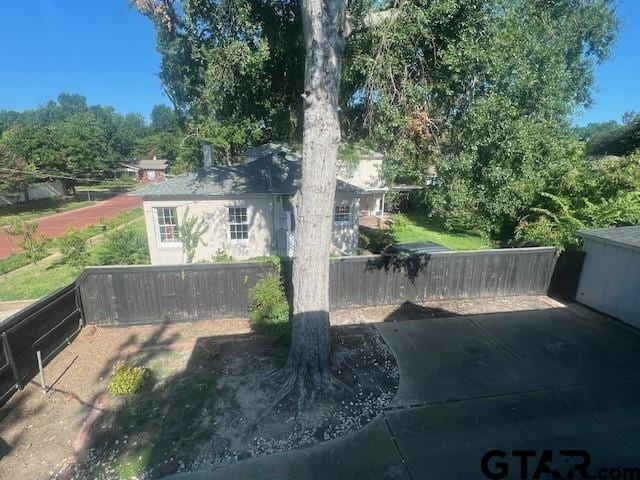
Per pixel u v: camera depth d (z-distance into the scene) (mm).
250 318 7363
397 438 4238
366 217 23844
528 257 9016
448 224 7941
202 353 6172
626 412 4723
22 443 4172
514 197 9242
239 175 13328
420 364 5898
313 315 5078
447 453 4004
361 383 5320
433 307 8422
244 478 3680
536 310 8336
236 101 7277
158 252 12211
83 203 32062
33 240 12812
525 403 4910
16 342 5152
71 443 4172
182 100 9039
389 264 8266
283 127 8055
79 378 5480
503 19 5812
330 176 4828
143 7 5535
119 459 3932
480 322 7613
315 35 4453
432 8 5559
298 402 4840
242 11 5758
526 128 6230
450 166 6645
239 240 12625
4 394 4879
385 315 7926
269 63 6664
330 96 4605
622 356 6219
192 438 4227
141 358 6047
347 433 4316
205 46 6309
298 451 4035
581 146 11805
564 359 6113
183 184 12414
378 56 5871
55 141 34906
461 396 5055
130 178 58781
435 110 6664
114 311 7191
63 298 6359
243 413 4641
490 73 5824
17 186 26453
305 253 4984
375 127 6871
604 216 9781
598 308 8250
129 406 4812
